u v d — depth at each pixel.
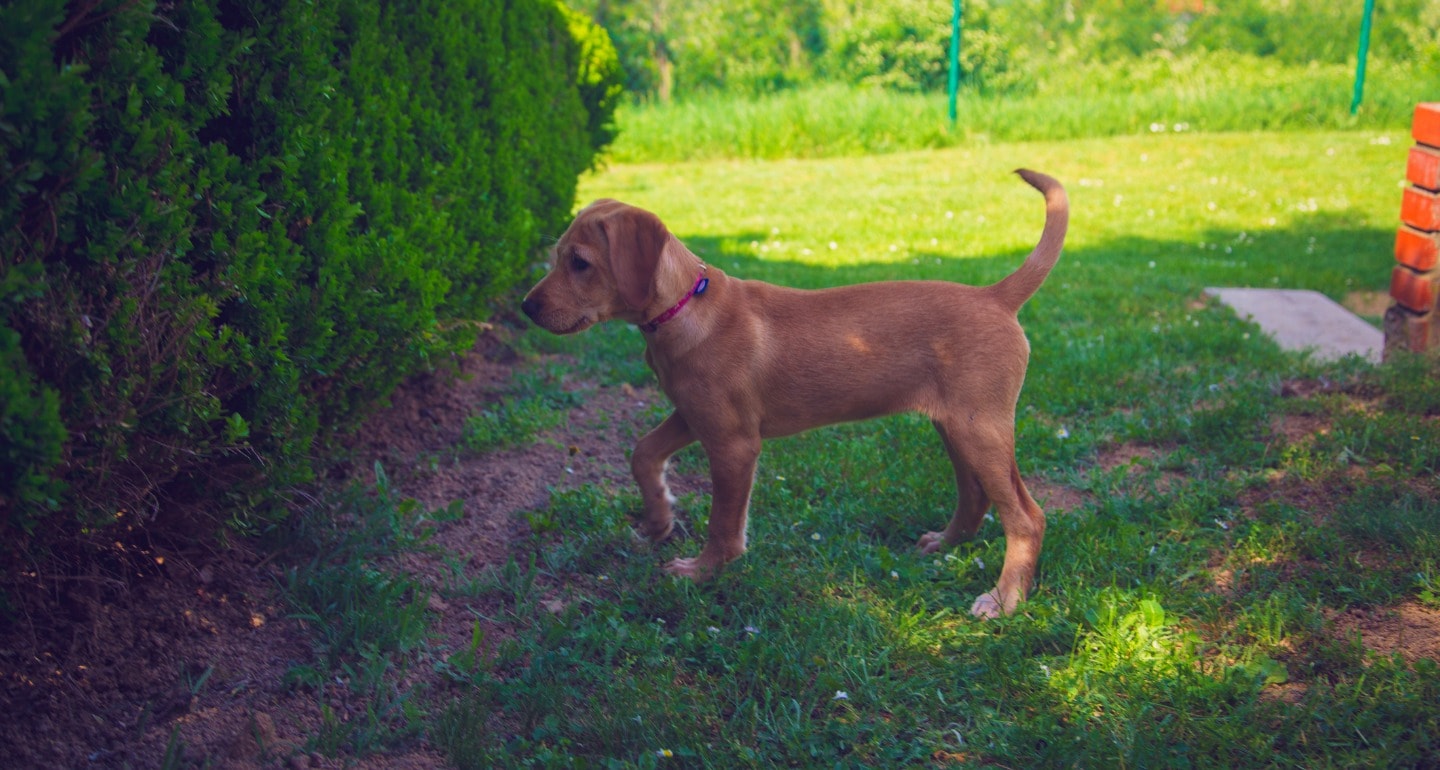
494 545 4.25
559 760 2.92
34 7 2.40
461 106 5.50
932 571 4.00
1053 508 4.60
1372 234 10.44
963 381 3.76
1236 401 5.48
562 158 7.68
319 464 4.30
